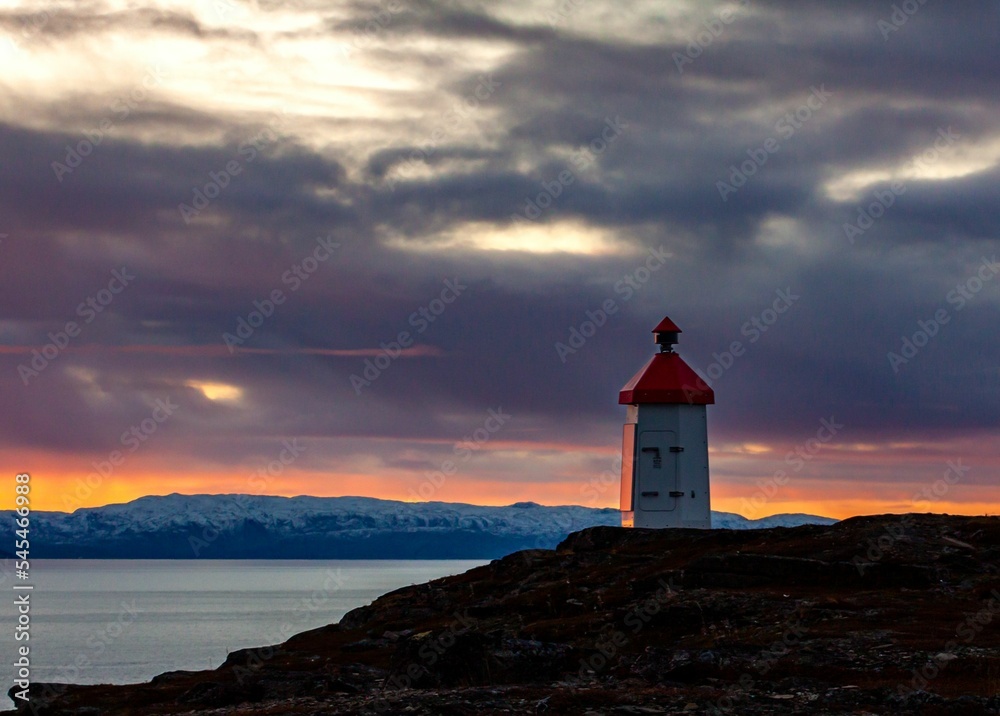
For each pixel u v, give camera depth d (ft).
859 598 215.10
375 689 173.06
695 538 286.25
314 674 189.78
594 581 257.14
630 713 133.08
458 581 303.07
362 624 284.82
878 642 177.78
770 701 140.26
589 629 213.87
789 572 234.79
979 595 213.87
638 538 296.30
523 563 295.89
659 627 209.77
